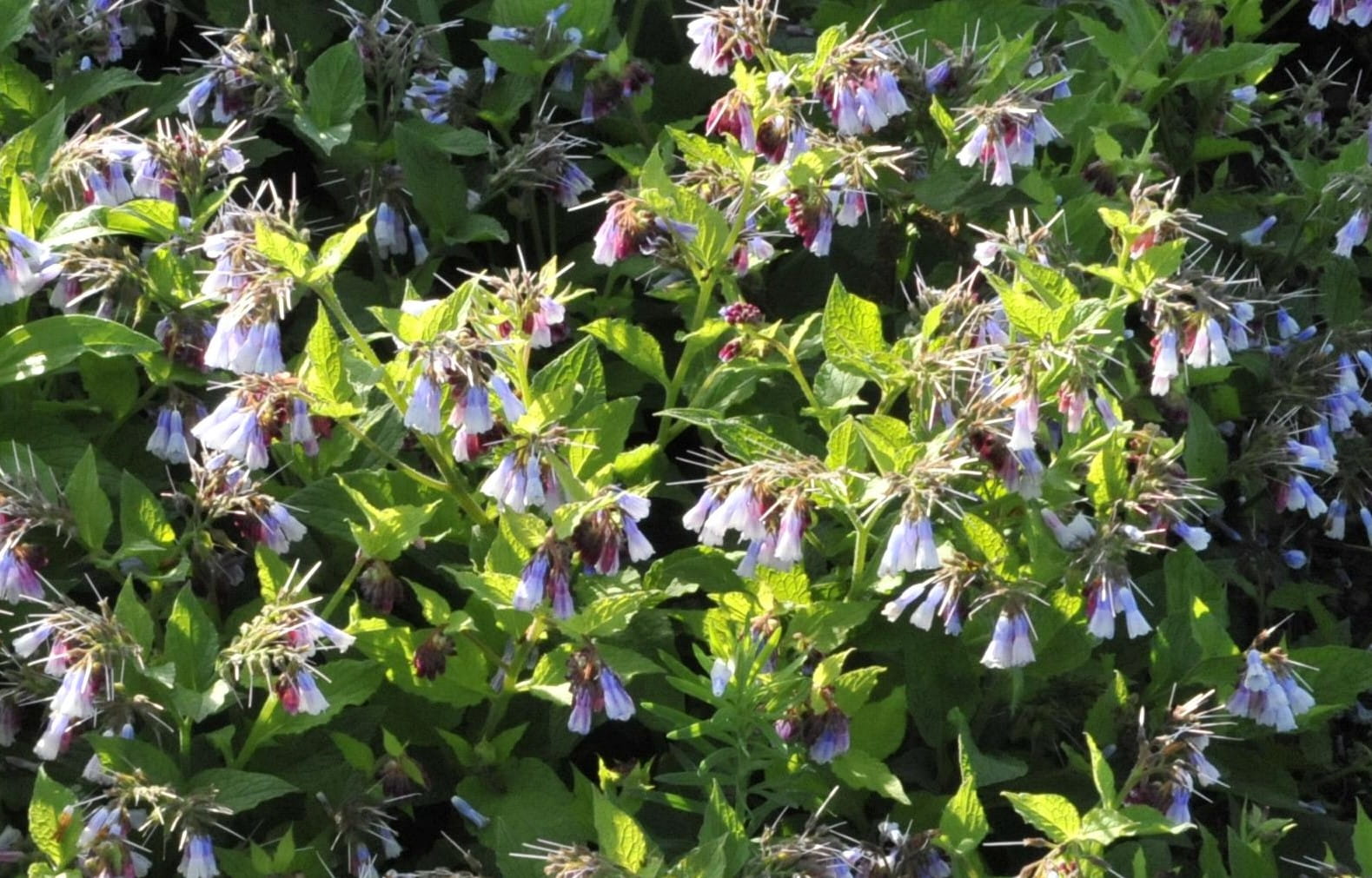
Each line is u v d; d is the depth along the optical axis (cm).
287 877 76
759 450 79
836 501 78
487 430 73
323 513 80
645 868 73
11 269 75
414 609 85
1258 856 80
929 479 74
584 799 79
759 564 77
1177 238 80
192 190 83
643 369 84
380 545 77
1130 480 81
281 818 81
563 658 79
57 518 76
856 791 81
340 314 75
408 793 80
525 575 74
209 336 81
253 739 77
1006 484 77
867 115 83
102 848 72
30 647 74
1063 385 76
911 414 79
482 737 81
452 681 79
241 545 85
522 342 74
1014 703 80
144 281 80
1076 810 78
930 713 83
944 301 80
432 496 82
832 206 84
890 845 78
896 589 83
